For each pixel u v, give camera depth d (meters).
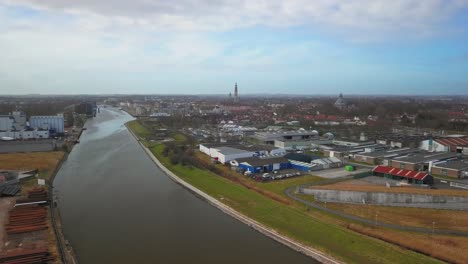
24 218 59.78
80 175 96.19
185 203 73.62
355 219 59.44
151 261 47.91
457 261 45.34
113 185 86.62
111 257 48.94
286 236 54.69
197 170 96.19
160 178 94.62
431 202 61.41
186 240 54.84
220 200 72.56
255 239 55.72
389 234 53.41
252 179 86.50
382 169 87.12
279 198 71.62
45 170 97.44
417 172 81.31
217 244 53.62
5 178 84.62
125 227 59.81
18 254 45.84
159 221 62.94
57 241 52.00
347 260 46.34
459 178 84.75
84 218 63.72
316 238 53.47
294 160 103.69
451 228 54.44
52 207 67.62
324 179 85.06
